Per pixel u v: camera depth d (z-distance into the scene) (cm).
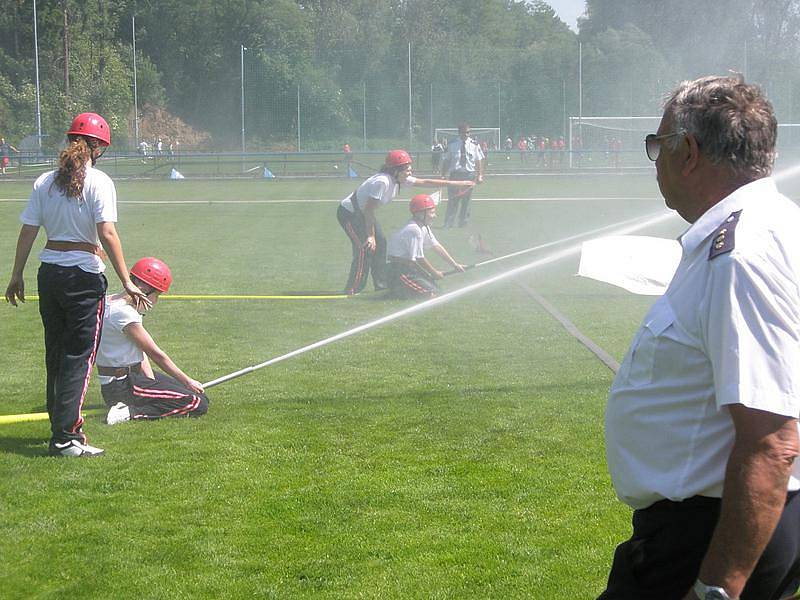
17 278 547
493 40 8431
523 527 443
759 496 204
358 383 705
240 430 595
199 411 629
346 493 487
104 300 551
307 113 5784
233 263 1422
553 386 688
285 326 940
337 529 444
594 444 558
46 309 543
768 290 208
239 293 1145
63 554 421
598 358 774
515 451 548
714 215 224
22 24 6544
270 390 689
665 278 341
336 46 6625
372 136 5884
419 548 422
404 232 1075
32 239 541
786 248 213
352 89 5925
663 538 237
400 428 595
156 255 1519
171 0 6856
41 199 534
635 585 246
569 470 515
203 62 6894
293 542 430
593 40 5681
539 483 497
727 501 207
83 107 6031
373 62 6044
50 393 555
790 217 220
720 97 227
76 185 527
